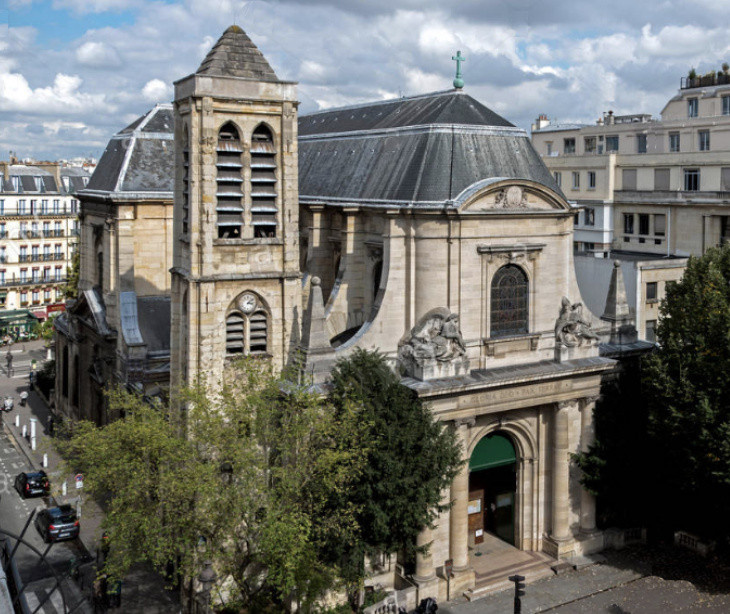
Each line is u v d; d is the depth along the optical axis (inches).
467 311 1819.6
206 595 1395.2
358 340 1777.8
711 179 3105.3
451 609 1745.8
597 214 3452.3
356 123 2341.3
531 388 1861.5
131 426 1536.7
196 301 1742.1
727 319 1788.9
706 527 2010.3
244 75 1743.4
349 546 1632.6
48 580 1882.4
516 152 1950.1
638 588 1836.9
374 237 1911.9
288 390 1704.0
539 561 1932.8
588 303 2805.1
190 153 1716.3
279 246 1811.0
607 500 1955.0
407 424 1638.8
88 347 2667.3
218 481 1517.0
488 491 2057.1
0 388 3575.3
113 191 2389.3
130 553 1533.0
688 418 1786.4
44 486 2380.7
